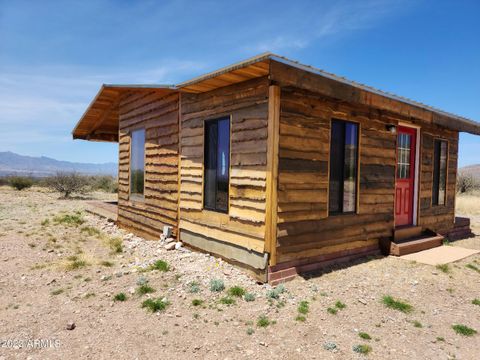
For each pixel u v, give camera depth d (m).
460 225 9.00
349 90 4.99
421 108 6.50
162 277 5.01
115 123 11.25
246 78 4.89
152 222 7.83
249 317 3.79
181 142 6.70
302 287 4.63
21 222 9.66
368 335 3.47
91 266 5.68
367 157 6.12
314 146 5.17
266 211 4.66
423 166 7.57
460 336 3.54
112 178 28.28
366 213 6.13
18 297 4.36
